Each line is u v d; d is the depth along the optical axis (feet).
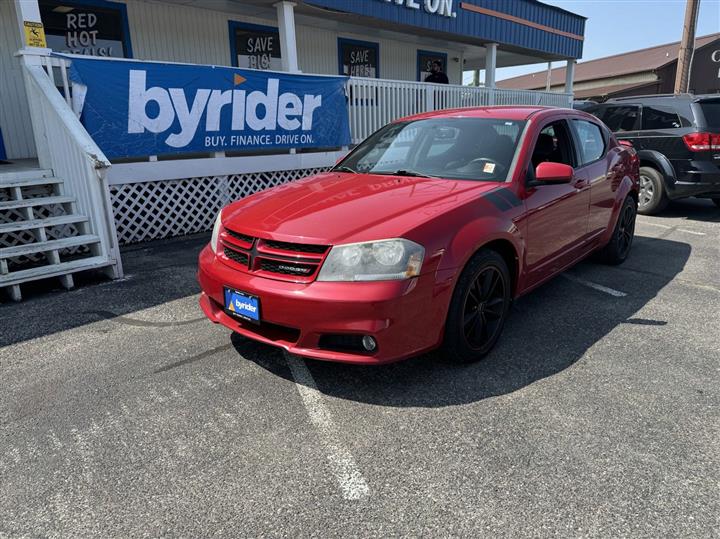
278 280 9.47
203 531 6.66
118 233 22.00
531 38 46.65
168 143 22.18
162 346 12.03
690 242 21.72
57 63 18.92
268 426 8.88
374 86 30.78
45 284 16.70
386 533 6.58
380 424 8.91
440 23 37.47
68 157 17.61
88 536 6.61
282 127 26.17
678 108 25.90
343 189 11.80
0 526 6.79
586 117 16.35
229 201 25.57
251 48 34.06
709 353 11.43
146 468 7.88
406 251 9.09
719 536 6.45
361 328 8.89
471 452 8.13
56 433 8.79
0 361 11.40
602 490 7.27
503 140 12.76
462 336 10.33
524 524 6.68
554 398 9.64
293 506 7.07
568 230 13.91
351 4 31.19
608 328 12.82
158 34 29.76
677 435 8.50
